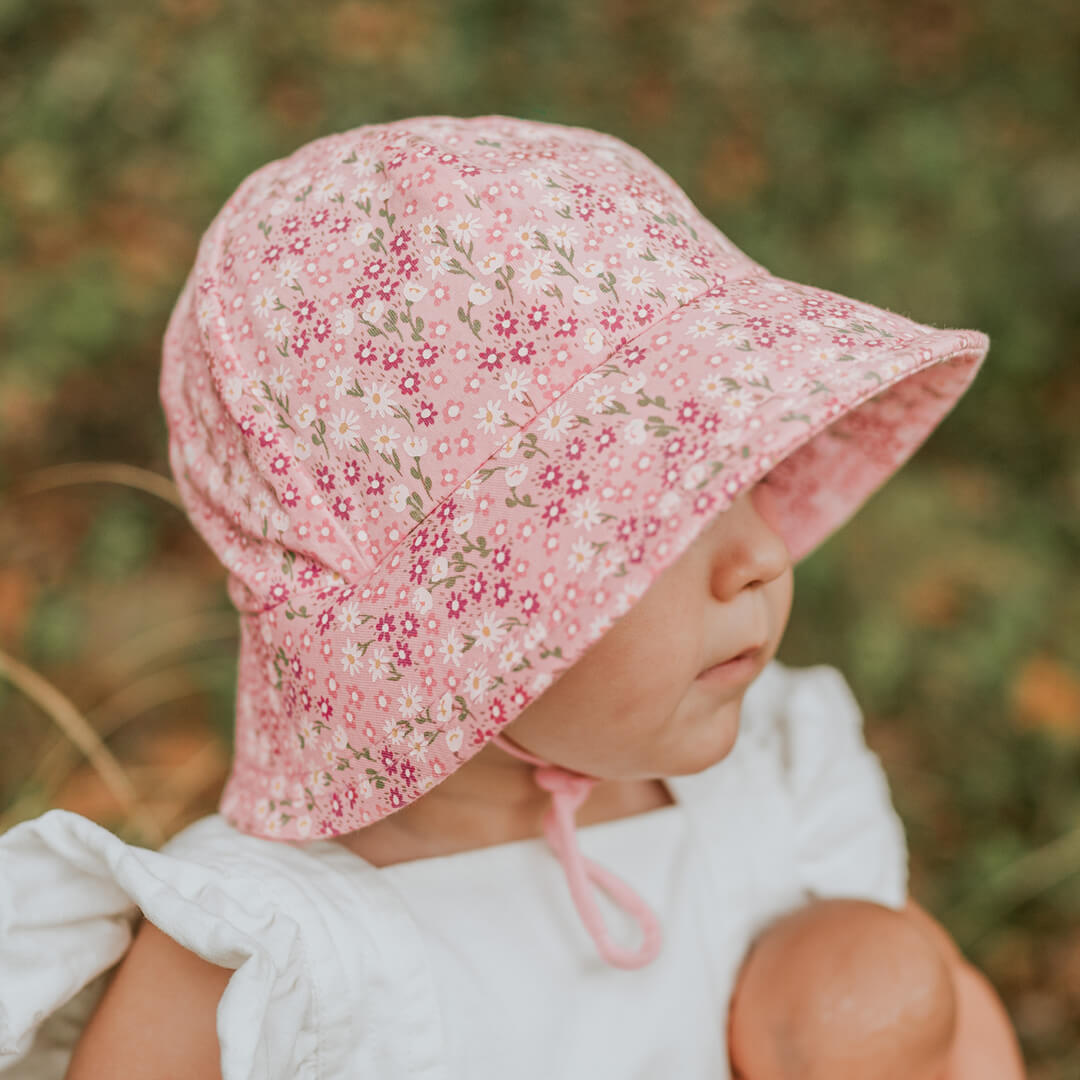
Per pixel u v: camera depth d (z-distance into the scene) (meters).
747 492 1.08
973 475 3.64
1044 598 3.12
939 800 2.66
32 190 3.32
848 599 3.01
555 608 0.92
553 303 0.99
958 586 3.10
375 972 1.06
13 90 3.49
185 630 2.69
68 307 3.16
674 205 1.12
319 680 1.03
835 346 1.00
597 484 0.95
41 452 3.11
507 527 0.96
